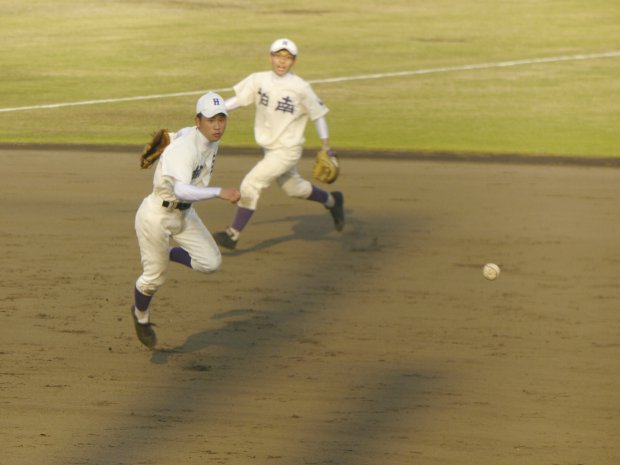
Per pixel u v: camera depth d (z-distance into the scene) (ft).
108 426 72.08
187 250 86.79
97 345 89.71
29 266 114.11
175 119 211.41
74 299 102.78
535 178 160.04
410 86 246.06
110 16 343.87
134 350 88.63
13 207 141.49
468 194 149.79
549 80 253.24
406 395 77.97
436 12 358.23
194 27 326.65
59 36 311.06
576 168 167.02
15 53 285.64
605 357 86.63
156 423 72.69
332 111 218.18
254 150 181.98
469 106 223.30
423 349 88.63
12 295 103.76
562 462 66.44
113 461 66.23
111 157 176.55
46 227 131.13
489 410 74.95
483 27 331.77
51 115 215.10
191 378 81.92
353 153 179.01
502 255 119.44
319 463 65.92
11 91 240.12
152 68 268.00
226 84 248.73
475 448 68.33
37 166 169.17
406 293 105.29
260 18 344.08
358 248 122.83
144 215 83.15
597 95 234.99
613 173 163.43
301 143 120.06
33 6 361.10
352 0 382.63
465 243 124.57
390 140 190.08
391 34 319.68
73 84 248.52
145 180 159.33
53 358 86.33
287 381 81.10
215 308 100.58
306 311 99.66
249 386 80.07
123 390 79.20
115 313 98.68
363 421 72.90
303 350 88.58
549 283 108.47
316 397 77.61
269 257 119.24
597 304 101.45
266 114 118.32
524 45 303.48
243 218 119.03
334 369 83.82
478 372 83.05
